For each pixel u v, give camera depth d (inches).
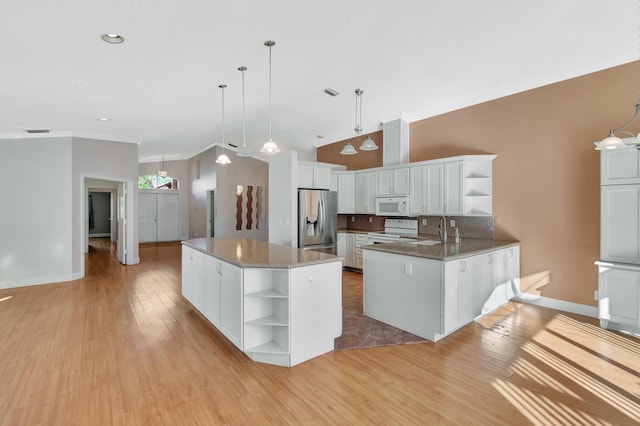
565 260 154.3
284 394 88.4
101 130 224.4
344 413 80.4
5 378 95.6
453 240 177.2
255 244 153.2
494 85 168.9
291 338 103.7
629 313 124.0
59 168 215.9
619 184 127.2
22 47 105.6
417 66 146.0
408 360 107.5
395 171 217.9
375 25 112.5
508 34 120.0
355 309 159.5
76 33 100.7
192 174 420.2
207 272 134.5
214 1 92.9
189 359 108.2
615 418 77.9
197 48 118.6
